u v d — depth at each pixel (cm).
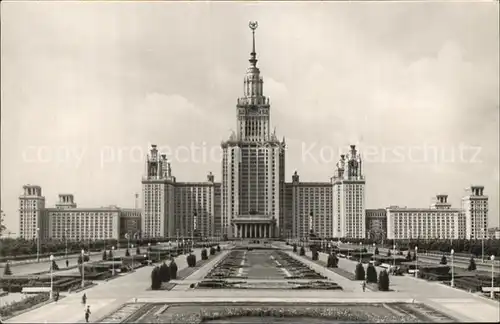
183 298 11200
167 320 9081
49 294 11519
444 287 12825
